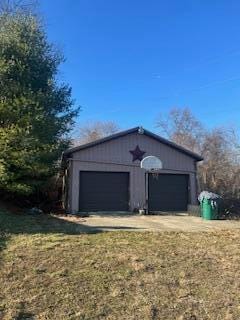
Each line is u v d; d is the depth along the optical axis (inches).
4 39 795.4
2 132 698.8
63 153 810.8
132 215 767.7
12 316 259.9
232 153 1289.4
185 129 1565.0
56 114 852.6
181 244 422.3
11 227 503.2
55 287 297.1
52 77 863.7
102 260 351.6
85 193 813.9
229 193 1101.7
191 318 271.9
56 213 775.1
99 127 1851.6
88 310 271.9
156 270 336.5
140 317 268.1
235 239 459.5
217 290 309.0
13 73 781.9
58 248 382.6
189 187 871.1
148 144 858.8
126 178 840.9
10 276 312.3
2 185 698.2
